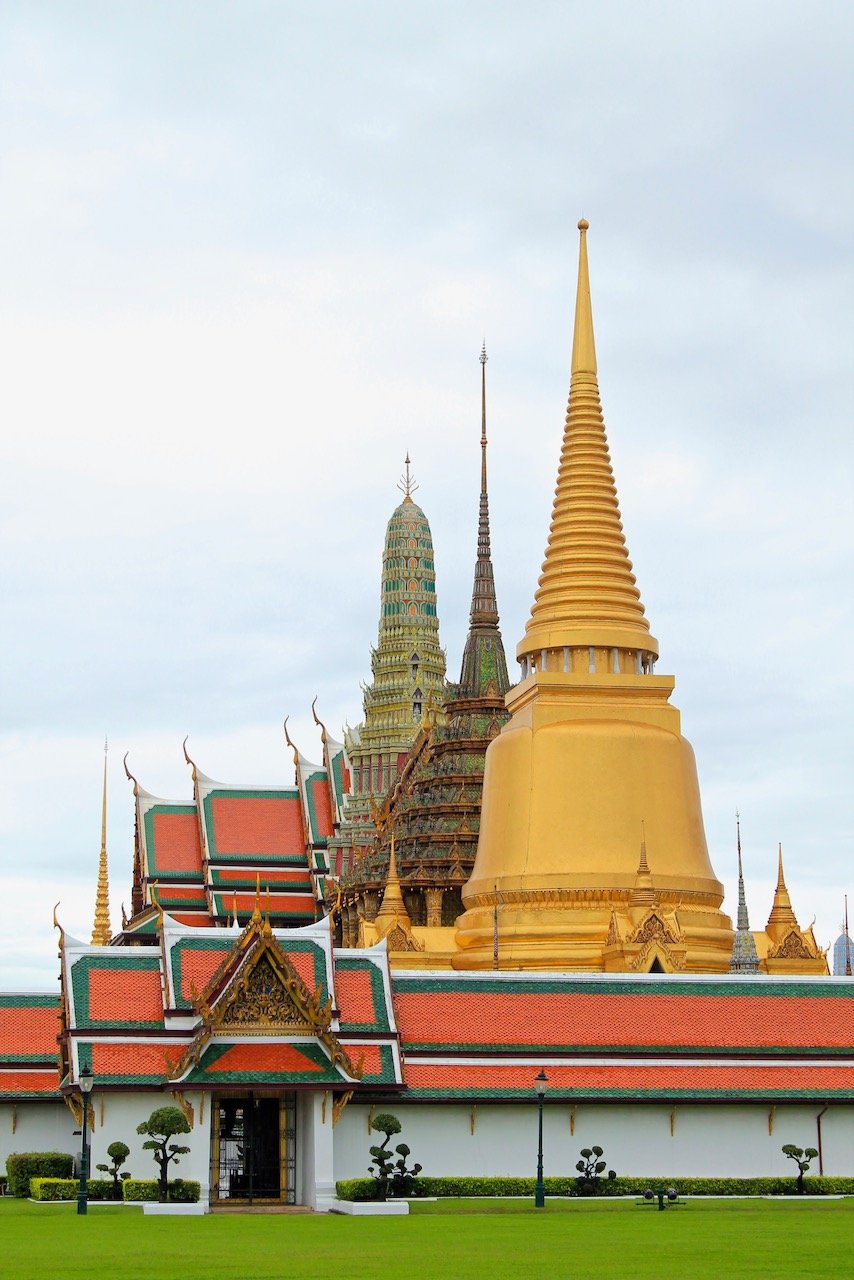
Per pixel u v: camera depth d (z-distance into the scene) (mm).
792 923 122625
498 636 159500
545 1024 84000
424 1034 82562
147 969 80812
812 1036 86250
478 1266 47594
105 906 145250
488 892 117500
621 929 110062
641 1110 82688
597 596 122125
